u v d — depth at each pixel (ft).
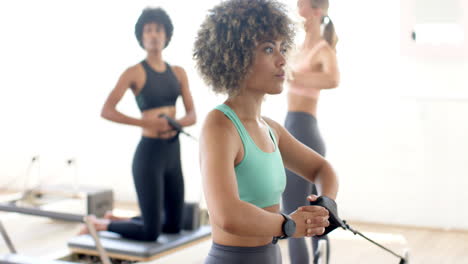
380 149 17.84
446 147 17.11
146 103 13.44
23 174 23.12
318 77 10.16
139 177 13.46
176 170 14.03
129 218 15.16
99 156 21.97
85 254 13.52
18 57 22.72
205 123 4.74
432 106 17.11
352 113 18.02
